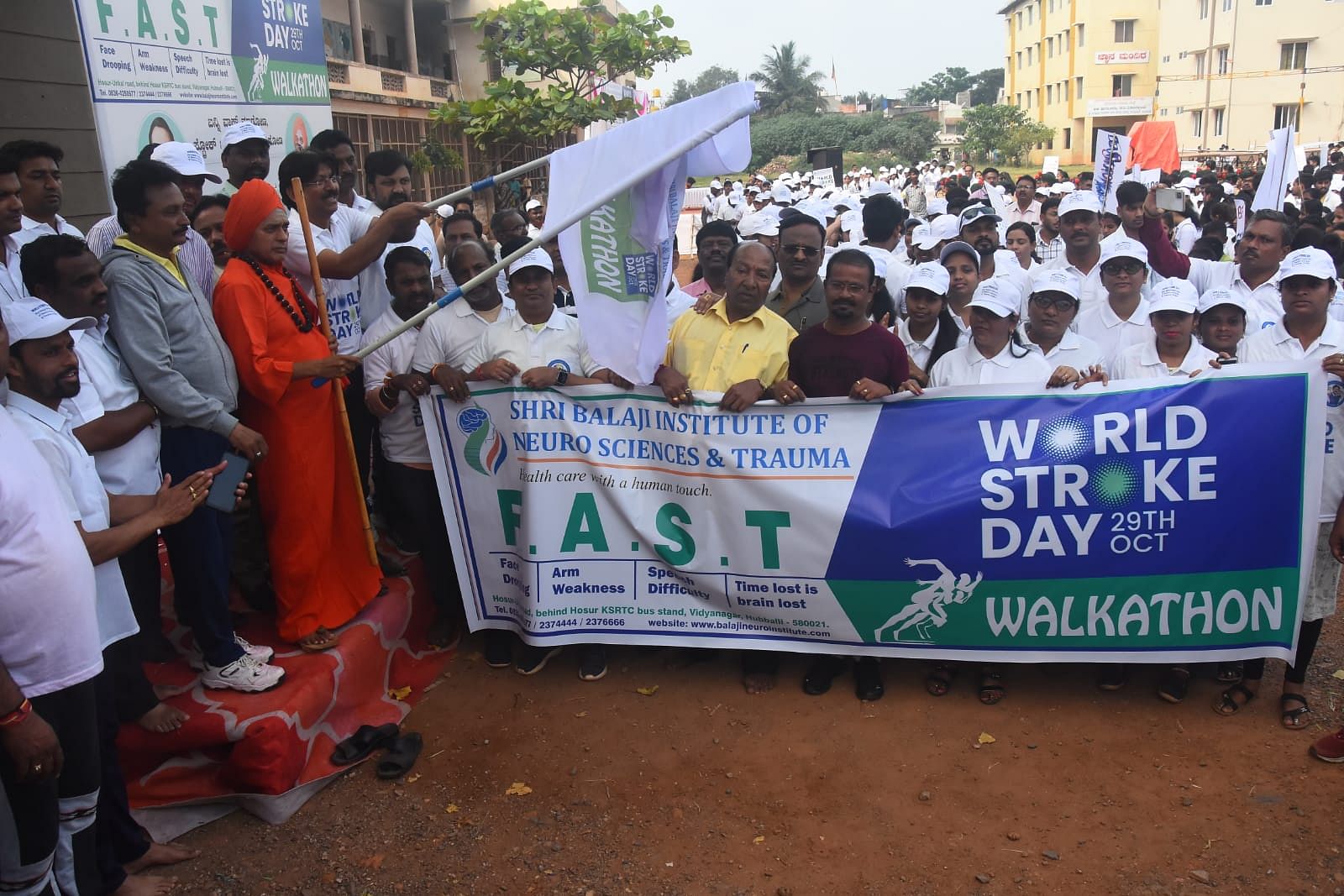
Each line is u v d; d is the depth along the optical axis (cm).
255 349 407
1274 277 577
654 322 448
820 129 6719
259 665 413
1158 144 1977
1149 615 443
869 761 421
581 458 469
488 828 387
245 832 388
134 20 648
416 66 2633
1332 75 4934
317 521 436
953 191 1220
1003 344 477
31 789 275
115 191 376
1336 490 436
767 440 455
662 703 470
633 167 423
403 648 495
